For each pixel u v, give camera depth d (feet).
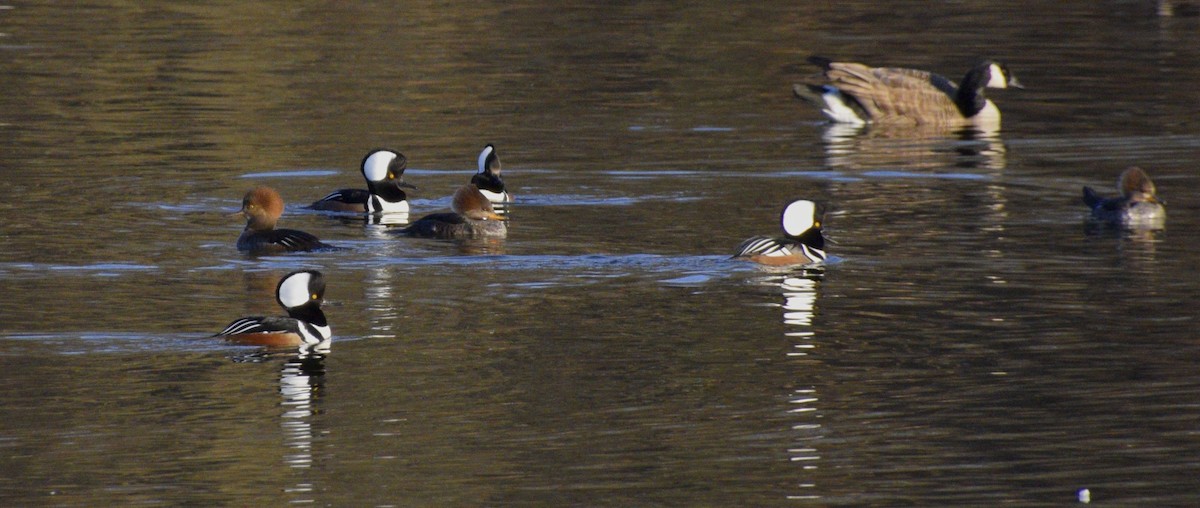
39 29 127.85
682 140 92.48
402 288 57.98
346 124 96.32
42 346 49.62
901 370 47.03
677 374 46.70
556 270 60.95
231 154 87.81
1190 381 45.65
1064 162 84.89
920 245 64.95
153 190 78.13
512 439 41.14
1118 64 113.80
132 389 45.24
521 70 113.80
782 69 114.42
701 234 67.46
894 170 83.61
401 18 134.72
